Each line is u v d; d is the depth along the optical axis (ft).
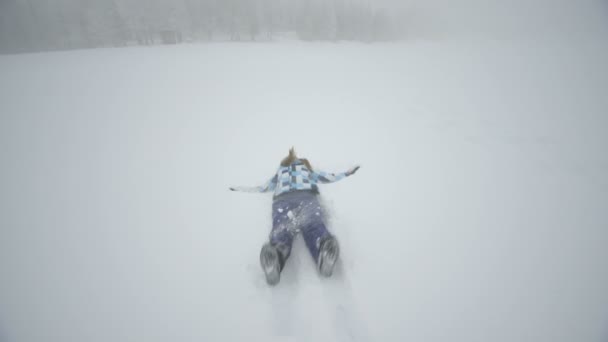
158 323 6.40
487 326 5.95
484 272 7.27
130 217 10.19
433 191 10.80
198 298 6.97
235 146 15.74
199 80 31.71
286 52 54.90
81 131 18.58
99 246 8.86
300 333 6.03
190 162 14.19
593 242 8.10
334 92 25.94
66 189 12.17
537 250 7.90
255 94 25.85
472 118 18.56
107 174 13.30
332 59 46.16
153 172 13.33
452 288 6.85
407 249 8.07
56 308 6.88
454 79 30.01
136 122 19.95
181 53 53.72
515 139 15.25
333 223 9.20
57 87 29.55
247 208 10.41
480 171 12.17
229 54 50.90
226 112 21.38
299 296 6.83
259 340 5.95
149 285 7.41
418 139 15.67
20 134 18.35
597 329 5.82
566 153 13.48
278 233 7.22
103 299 7.07
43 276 7.83
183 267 7.93
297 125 18.25
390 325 6.05
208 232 9.27
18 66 43.62
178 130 18.31
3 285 7.58
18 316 6.70
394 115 19.71
